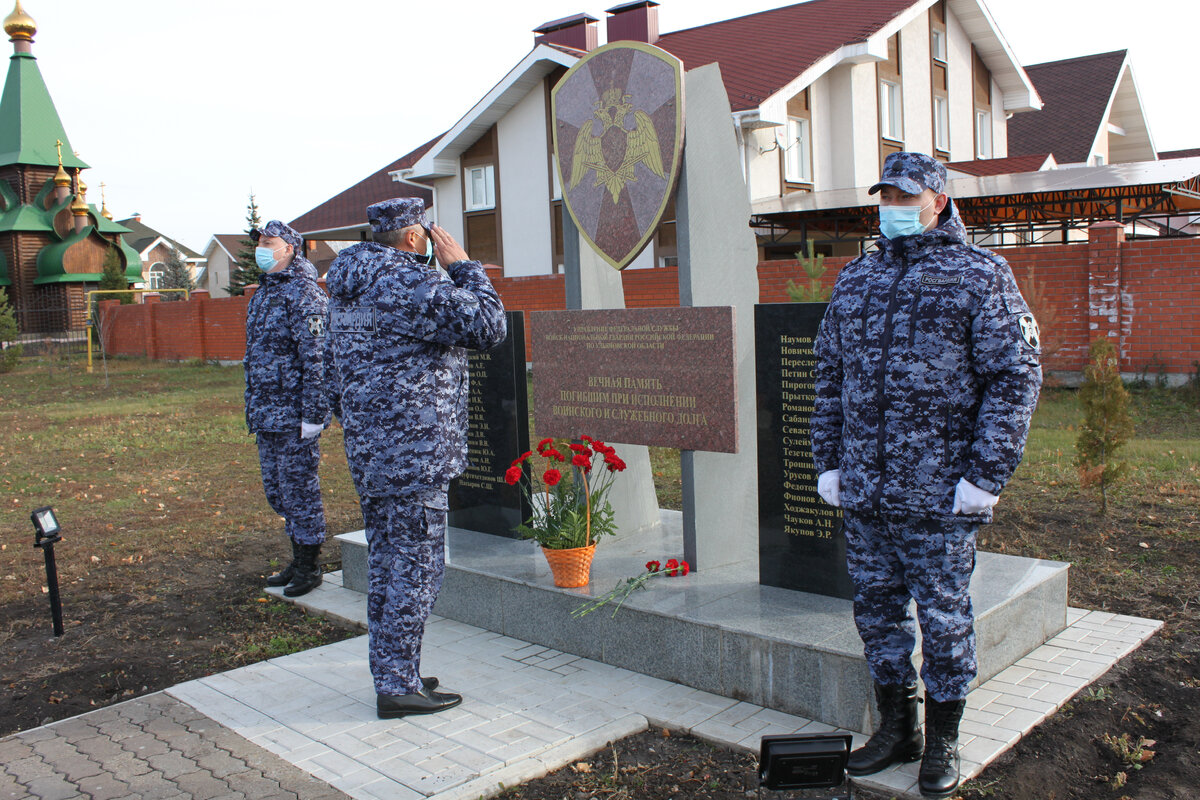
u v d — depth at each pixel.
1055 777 3.27
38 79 42.09
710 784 3.32
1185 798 3.13
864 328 3.07
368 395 3.76
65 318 37.84
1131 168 15.96
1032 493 7.26
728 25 23.03
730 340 4.40
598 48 5.04
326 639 5.06
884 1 20.61
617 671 4.33
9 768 3.54
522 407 5.53
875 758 3.26
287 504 5.69
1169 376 11.54
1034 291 11.72
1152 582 5.23
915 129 22.16
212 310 25.91
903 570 3.17
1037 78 31.17
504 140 21.75
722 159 4.87
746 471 4.99
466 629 5.00
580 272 5.41
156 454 11.71
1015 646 4.18
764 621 3.99
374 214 3.86
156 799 3.26
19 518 8.27
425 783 3.32
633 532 5.63
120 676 4.64
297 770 3.46
